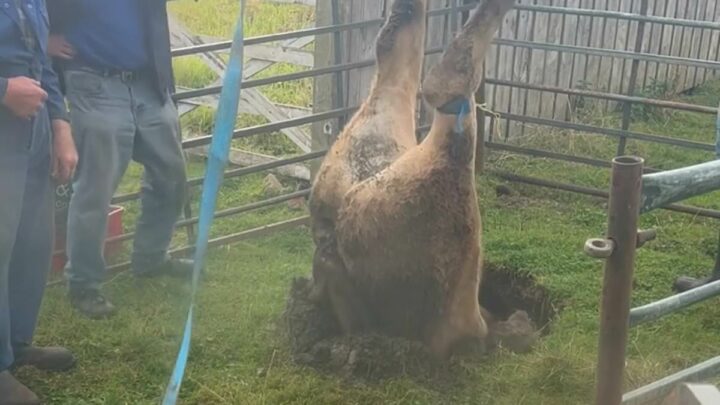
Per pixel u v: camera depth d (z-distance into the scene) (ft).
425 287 12.86
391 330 13.48
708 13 35.63
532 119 21.94
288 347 14.15
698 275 17.63
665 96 32.63
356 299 13.52
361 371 13.23
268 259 18.38
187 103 24.72
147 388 13.38
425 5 14.07
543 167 24.22
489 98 25.35
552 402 12.84
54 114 12.87
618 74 30.83
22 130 11.82
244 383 13.29
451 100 12.25
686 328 15.23
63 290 16.37
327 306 14.03
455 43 12.30
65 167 12.95
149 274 17.17
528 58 26.66
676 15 33.22
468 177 12.60
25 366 13.69
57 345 14.52
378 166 13.44
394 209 12.58
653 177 9.45
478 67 12.34
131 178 23.43
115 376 13.65
